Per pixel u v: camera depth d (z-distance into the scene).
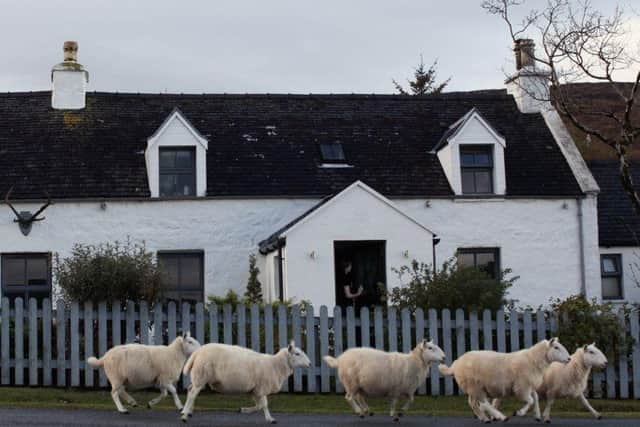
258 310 15.68
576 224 24.81
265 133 25.59
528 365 12.48
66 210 22.81
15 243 22.52
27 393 14.67
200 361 12.12
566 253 24.66
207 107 26.41
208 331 15.73
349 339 15.88
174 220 23.28
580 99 25.09
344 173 24.55
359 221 21.23
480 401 12.64
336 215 21.14
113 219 22.98
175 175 23.78
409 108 27.53
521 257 24.45
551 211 24.75
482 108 27.86
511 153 25.86
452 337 16.33
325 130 26.06
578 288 24.59
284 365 12.42
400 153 25.47
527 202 24.67
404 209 24.09
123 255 17.59
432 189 24.39
